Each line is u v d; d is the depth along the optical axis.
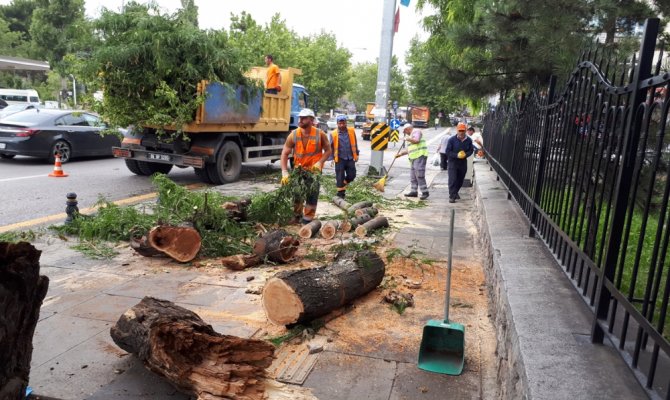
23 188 10.64
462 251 7.06
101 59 10.39
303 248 6.96
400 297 4.98
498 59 8.89
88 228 7.00
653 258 2.34
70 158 14.91
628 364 2.45
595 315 2.78
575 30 7.01
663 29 6.78
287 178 8.07
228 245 6.62
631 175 2.71
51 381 3.46
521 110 7.06
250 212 8.03
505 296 3.56
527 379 2.42
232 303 4.93
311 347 4.00
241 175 14.50
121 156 12.49
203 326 3.43
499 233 5.30
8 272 2.52
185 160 11.99
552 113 4.95
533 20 7.58
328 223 7.64
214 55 11.32
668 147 3.89
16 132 13.58
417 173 11.70
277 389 3.30
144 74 10.80
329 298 4.40
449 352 3.92
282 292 4.20
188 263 6.16
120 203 9.62
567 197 4.05
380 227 8.23
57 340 4.06
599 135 3.53
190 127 11.41
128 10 11.15
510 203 7.21
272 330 4.32
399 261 6.34
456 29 9.07
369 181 13.88
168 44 10.77
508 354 3.20
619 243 2.74
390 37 15.25
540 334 2.88
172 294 5.14
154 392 3.37
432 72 9.55
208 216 6.85
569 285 3.67
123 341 3.56
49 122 14.19
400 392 3.48
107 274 5.68
